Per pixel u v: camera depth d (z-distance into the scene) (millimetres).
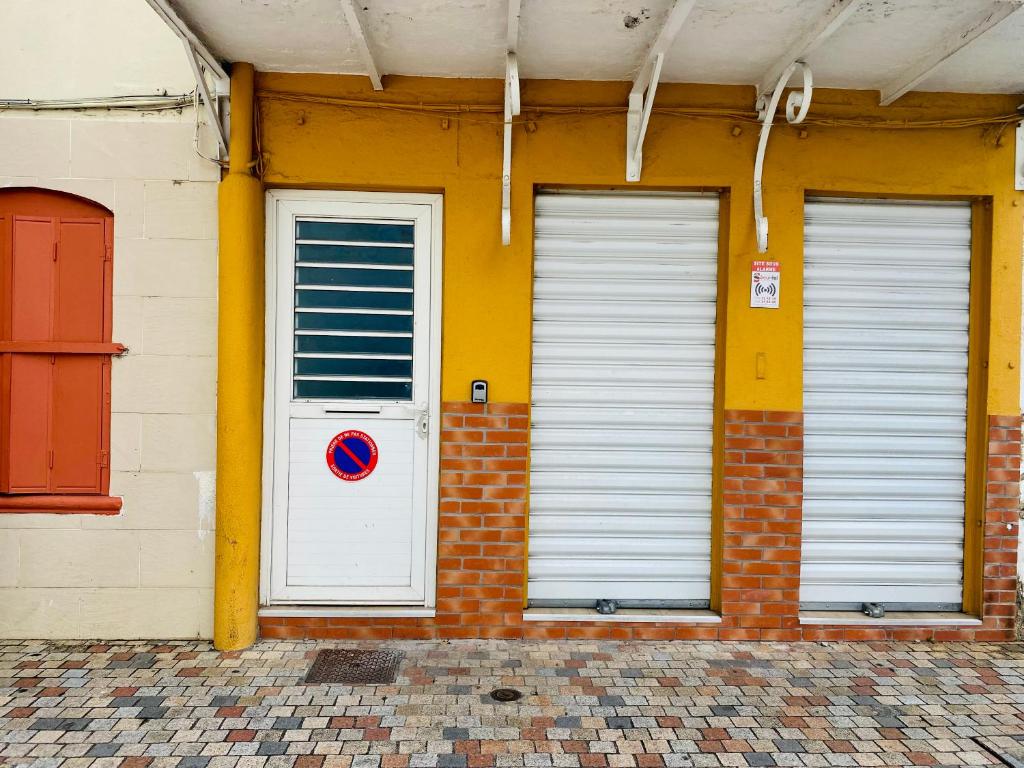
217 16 3717
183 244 4402
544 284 4617
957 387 4691
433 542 4543
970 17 3664
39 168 4352
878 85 4449
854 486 4664
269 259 4477
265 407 4477
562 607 4617
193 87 4359
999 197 4586
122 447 4406
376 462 4539
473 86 4410
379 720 3484
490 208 4438
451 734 3369
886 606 4664
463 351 4445
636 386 4648
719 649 4406
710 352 4641
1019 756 3275
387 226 4562
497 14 3674
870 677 4062
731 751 3279
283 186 4453
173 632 4422
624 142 4465
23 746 3229
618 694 3793
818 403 4668
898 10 3607
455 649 4324
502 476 4457
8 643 4352
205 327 4414
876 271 4660
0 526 4371
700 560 4645
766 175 4504
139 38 4359
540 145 4445
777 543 4520
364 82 4375
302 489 4523
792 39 3896
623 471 4641
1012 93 4547
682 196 4621
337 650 4289
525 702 3684
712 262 4629
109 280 4453
